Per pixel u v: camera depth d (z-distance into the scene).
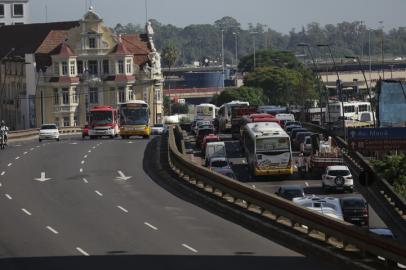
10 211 108.06
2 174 148.50
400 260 64.19
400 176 148.62
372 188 142.75
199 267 72.00
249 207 100.75
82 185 132.50
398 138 139.38
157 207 109.38
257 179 156.75
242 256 77.12
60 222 98.50
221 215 102.38
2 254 80.12
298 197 106.69
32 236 89.69
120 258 76.62
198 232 90.62
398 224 114.31
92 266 73.25
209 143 170.88
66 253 79.75
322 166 155.88
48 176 144.12
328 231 77.81
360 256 72.06
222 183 109.94
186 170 130.88
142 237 87.75
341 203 108.00
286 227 87.62
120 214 103.88
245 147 170.88
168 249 80.88
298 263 73.56
